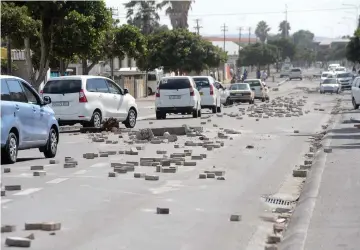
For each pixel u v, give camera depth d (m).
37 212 12.24
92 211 12.46
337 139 26.61
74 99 30.53
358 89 49.81
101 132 30.88
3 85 18.53
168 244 10.14
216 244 10.27
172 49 85.69
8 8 39.09
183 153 21.38
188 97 40.47
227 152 22.58
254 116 42.03
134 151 21.70
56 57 46.81
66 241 10.15
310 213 12.15
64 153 22.28
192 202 13.61
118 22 62.41
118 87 33.59
